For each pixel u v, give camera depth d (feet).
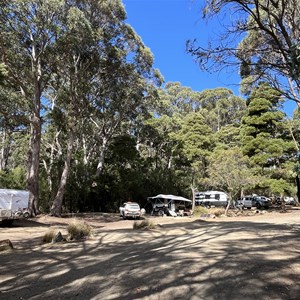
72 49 84.38
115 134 142.31
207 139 126.00
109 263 27.76
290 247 31.60
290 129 105.19
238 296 16.79
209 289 18.07
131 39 98.12
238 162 102.99
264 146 104.78
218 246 33.17
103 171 128.26
